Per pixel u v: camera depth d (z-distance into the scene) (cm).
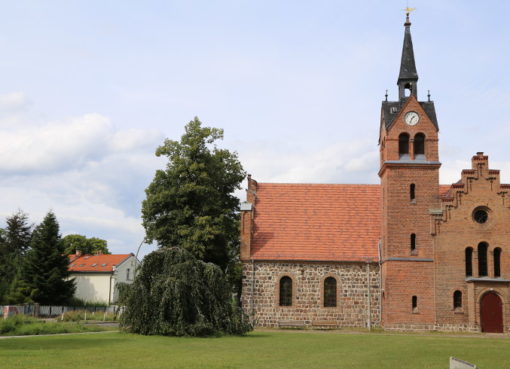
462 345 3078
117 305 3525
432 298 4303
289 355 2453
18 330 3459
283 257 4606
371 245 4700
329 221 4903
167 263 3425
